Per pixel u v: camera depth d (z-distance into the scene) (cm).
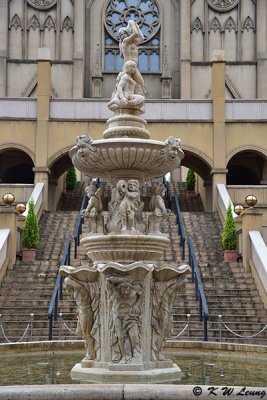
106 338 785
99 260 823
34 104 2827
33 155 2786
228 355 1052
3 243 1777
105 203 2764
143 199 2817
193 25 4238
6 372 823
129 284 771
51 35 4203
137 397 546
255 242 1795
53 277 1762
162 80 4125
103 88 4206
